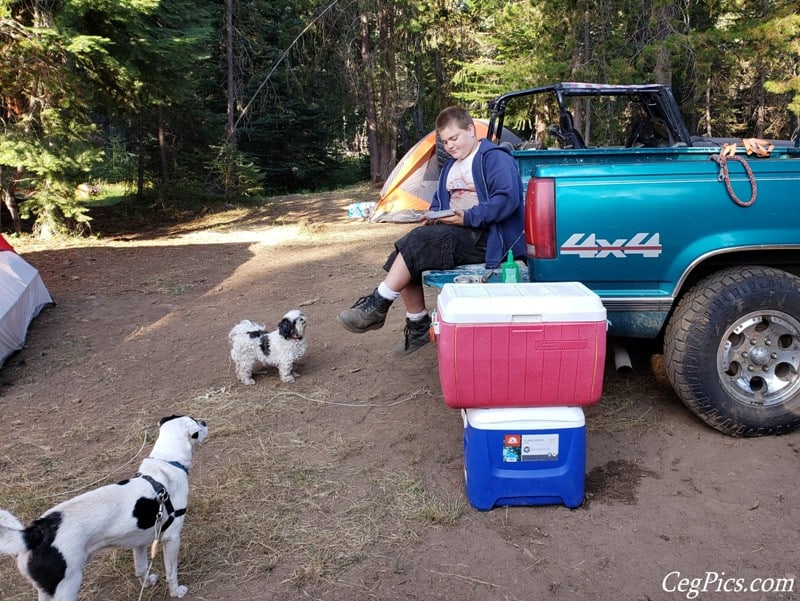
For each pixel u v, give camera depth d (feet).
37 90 37.32
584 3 49.14
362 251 33.78
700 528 9.47
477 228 12.60
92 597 8.75
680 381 11.39
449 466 11.59
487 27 70.74
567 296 9.58
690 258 11.14
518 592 8.39
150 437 13.50
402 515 10.15
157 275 30.66
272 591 8.65
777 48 41.42
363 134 129.29
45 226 41.81
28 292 22.12
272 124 86.07
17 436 13.91
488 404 9.76
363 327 13.28
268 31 80.12
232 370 17.39
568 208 11.09
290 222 48.65
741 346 11.50
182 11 43.55
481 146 12.55
